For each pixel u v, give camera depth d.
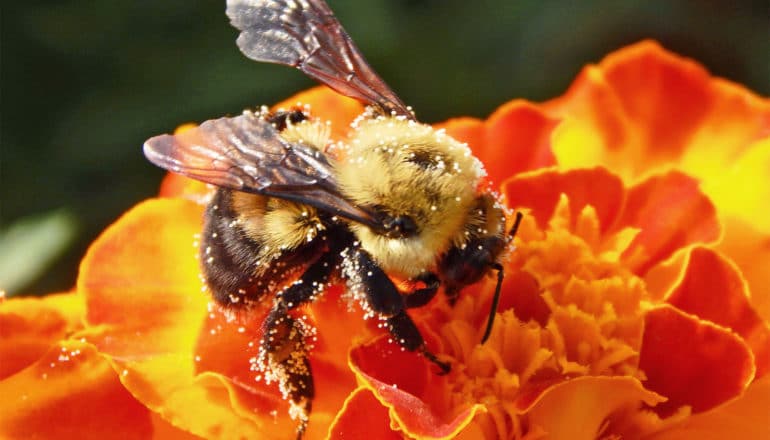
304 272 0.10
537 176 0.11
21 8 0.17
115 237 0.11
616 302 0.10
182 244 0.11
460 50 0.17
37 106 0.17
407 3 0.17
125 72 0.17
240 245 0.11
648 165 0.12
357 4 0.17
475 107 0.17
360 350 0.10
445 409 0.10
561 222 0.11
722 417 0.10
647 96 0.12
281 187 0.10
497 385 0.10
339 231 0.10
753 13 0.19
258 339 0.10
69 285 0.15
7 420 0.10
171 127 0.16
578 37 0.18
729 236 0.11
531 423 0.10
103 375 0.10
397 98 0.11
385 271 0.10
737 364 0.10
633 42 0.18
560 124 0.12
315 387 0.10
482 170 0.10
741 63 0.19
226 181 0.10
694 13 0.19
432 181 0.10
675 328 0.10
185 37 0.17
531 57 0.17
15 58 0.17
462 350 0.10
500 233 0.10
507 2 0.17
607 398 0.10
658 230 0.11
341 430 0.10
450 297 0.10
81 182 0.17
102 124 0.16
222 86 0.16
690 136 0.12
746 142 0.12
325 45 0.11
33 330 0.11
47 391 0.10
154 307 0.11
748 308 0.10
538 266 0.10
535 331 0.10
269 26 0.11
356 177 0.10
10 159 0.17
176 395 0.10
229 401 0.10
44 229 0.14
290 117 0.11
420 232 0.10
